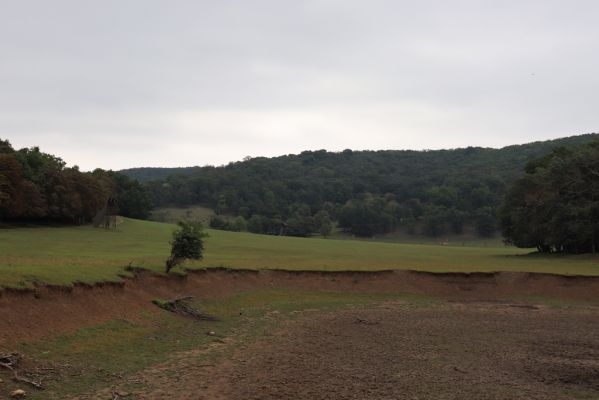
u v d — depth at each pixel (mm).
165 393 16188
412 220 183500
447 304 42938
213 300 37031
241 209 197250
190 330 27125
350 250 81938
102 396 15336
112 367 18578
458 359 22719
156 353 21453
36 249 52906
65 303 23547
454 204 185375
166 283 35500
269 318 33594
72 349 19656
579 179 76250
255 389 17141
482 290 48594
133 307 28203
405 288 48062
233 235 107812
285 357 22172
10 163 81062
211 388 17016
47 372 16875
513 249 108000
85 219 106625
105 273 29953
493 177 191250
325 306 40375
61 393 15273
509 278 50250
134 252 55469
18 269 24766
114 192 129500
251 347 24016
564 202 77312
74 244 63625
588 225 73188
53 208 92562
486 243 160250
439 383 18562
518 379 19500
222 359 21203
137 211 144875
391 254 75688
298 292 44531
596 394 17781
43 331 20250
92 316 24172
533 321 34750
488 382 18906
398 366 21062
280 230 181750
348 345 25438
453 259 69062
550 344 26766
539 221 80500
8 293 20766
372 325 32125
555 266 58594
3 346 17641
